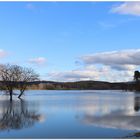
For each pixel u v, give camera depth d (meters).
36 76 104.75
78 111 56.16
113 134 29.25
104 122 38.28
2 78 96.62
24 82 102.88
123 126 34.53
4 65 98.25
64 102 90.25
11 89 97.50
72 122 38.75
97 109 60.91
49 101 95.62
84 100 104.12
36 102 88.81
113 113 51.34
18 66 101.00
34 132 31.19
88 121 39.59
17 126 35.59
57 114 50.16
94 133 29.97
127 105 73.69
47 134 29.84
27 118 44.38
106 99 112.81
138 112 53.06
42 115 48.69
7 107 66.56
